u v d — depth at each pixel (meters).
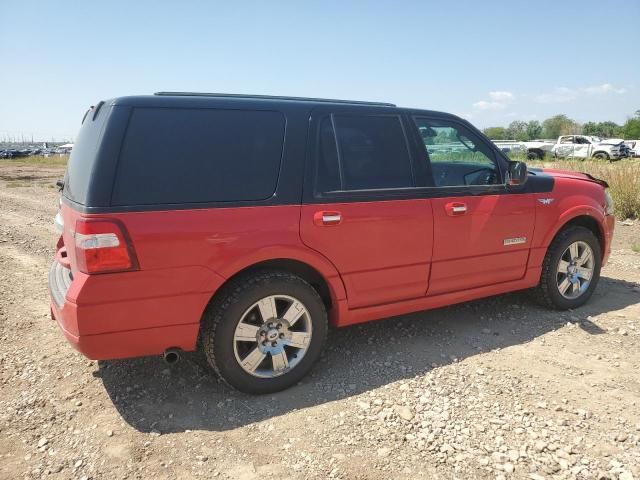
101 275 3.02
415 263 4.11
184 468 2.82
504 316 5.02
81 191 3.17
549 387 3.65
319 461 2.87
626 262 7.12
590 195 5.19
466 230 4.34
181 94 3.58
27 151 67.38
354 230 3.77
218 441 3.06
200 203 3.27
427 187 4.16
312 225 3.60
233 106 3.52
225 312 3.36
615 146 33.09
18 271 6.78
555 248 4.95
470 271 4.45
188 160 3.29
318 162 3.71
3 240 8.77
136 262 3.08
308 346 3.69
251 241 3.38
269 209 3.47
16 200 15.21
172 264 3.17
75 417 3.31
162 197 3.17
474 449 2.96
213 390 3.65
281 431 3.15
